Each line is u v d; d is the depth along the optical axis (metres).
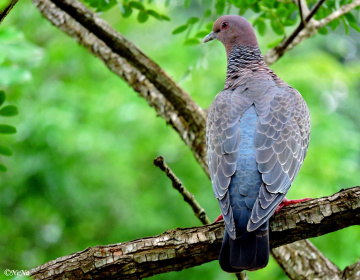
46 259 14.21
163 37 17.02
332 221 6.41
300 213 6.48
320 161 13.33
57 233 14.77
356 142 14.24
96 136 13.88
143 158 15.01
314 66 15.33
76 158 14.07
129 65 9.28
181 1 10.23
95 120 14.20
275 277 12.67
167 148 14.64
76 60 15.09
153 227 14.09
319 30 10.22
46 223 14.84
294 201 7.01
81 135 13.59
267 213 6.41
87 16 9.28
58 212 14.54
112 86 14.62
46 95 14.18
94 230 14.94
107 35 9.25
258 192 6.70
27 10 14.74
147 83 9.23
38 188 14.02
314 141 13.77
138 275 6.59
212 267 13.53
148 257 6.52
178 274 13.58
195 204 7.31
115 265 6.52
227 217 6.45
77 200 14.20
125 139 14.33
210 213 14.13
